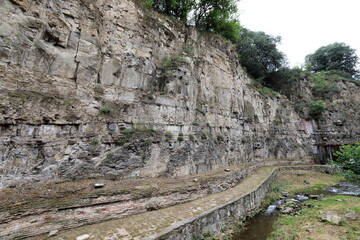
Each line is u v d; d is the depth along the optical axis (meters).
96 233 6.38
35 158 7.73
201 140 15.77
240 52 30.95
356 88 42.34
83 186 8.05
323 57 51.19
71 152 8.80
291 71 38.94
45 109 8.22
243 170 17.62
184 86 15.08
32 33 8.24
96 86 10.63
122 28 12.59
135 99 12.24
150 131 12.01
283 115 32.09
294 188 18.77
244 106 25.17
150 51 14.07
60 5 9.50
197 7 20.53
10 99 7.24
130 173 10.37
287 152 29.47
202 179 12.35
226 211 9.86
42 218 6.08
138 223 7.34
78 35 10.09
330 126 36.00
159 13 16.58
